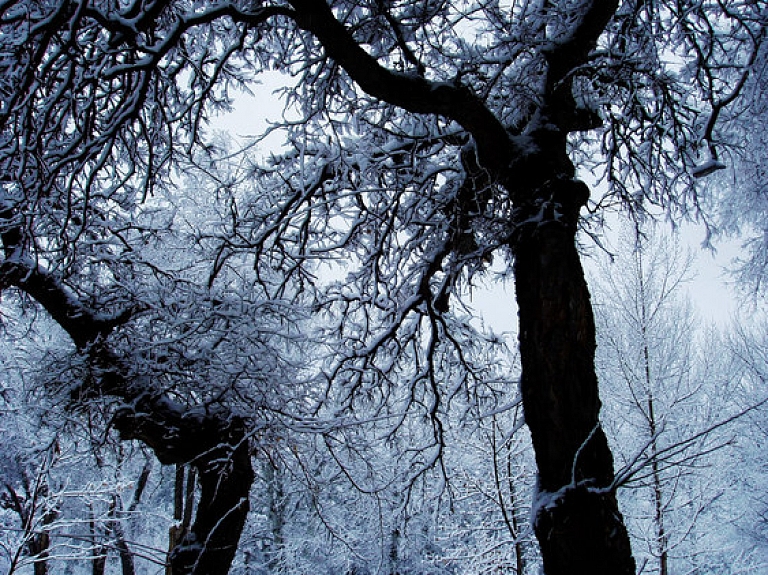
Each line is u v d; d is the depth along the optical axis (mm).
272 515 13672
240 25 5344
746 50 5516
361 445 7656
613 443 10336
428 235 6141
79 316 6523
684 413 10039
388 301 6859
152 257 8562
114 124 4414
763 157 6625
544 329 3764
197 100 5316
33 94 3775
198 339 6641
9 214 5871
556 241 3910
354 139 5602
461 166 5570
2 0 3283
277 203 6633
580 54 4355
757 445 10898
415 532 11844
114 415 6285
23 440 9625
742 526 10492
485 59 4695
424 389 7168
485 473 10164
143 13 3771
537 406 3713
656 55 4719
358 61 3689
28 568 12695
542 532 3443
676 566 10477
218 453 6254
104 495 11016
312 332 7066
